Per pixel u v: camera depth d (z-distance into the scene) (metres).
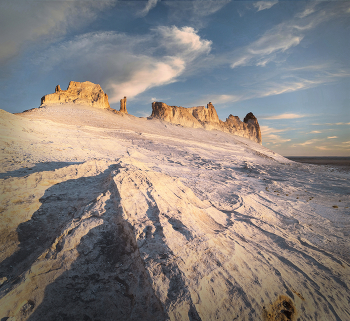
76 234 3.24
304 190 11.31
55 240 3.13
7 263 2.89
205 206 5.90
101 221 3.62
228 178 13.00
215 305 2.56
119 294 2.69
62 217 3.97
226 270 3.20
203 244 3.60
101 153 12.37
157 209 4.22
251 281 3.13
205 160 19.59
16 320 2.19
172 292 2.56
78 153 10.38
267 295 2.95
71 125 21.36
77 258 2.98
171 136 32.59
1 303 2.23
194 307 2.44
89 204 4.05
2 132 10.27
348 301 3.21
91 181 5.68
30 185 4.55
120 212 3.85
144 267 2.86
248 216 6.30
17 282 2.50
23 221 3.62
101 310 2.47
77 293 2.59
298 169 23.55
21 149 8.52
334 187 12.32
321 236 5.52
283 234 5.38
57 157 8.56
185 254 3.21
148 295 2.60
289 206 7.99
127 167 6.13
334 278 3.70
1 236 3.23
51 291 2.52
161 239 3.40
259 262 3.73
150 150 19.42
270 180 13.28
